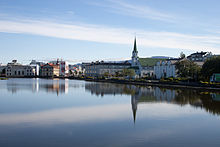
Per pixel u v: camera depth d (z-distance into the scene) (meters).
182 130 30.64
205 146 24.95
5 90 86.69
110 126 32.31
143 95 71.12
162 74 185.88
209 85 88.88
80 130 30.27
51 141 25.94
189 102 55.09
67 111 43.03
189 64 133.25
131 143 25.56
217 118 37.69
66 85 122.81
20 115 39.12
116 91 86.00
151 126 32.50
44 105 50.12
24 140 26.20
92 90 90.62
